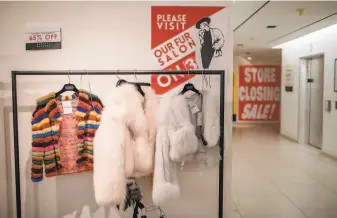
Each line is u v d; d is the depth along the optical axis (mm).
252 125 9836
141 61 2244
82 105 2035
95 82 2252
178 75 2256
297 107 6883
